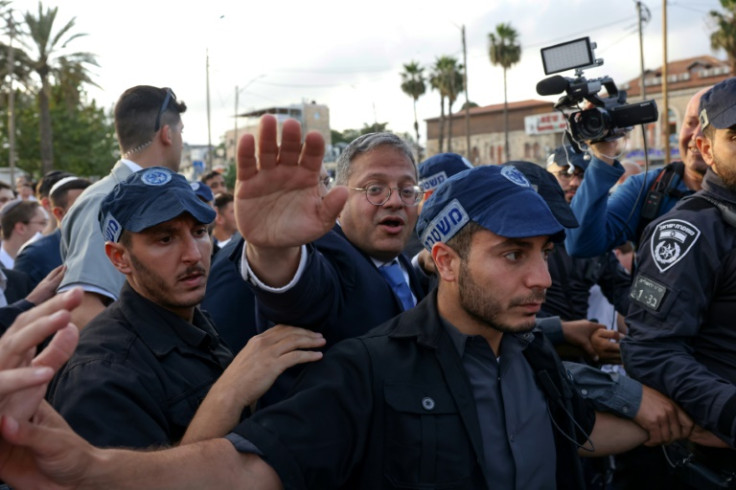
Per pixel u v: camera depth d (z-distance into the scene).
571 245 3.12
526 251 1.58
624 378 2.04
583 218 3.00
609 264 4.14
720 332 2.09
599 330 2.71
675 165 3.11
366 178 2.35
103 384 1.70
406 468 1.52
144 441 1.67
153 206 1.94
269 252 1.54
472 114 55.28
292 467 1.45
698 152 2.90
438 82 42.12
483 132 54.78
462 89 42.16
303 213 1.47
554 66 2.92
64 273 2.70
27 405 1.08
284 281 1.59
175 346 1.92
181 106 3.27
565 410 1.75
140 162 3.04
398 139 2.44
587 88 2.81
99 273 2.60
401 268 2.53
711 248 2.08
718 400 1.88
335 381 1.57
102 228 2.09
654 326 2.09
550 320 2.73
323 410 1.54
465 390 1.60
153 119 3.04
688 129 2.98
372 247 2.36
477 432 1.56
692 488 2.22
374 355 1.62
